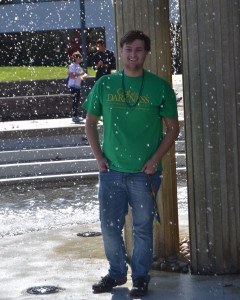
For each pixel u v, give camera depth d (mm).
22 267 5945
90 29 26062
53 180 11484
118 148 4898
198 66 5340
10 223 8258
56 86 18516
